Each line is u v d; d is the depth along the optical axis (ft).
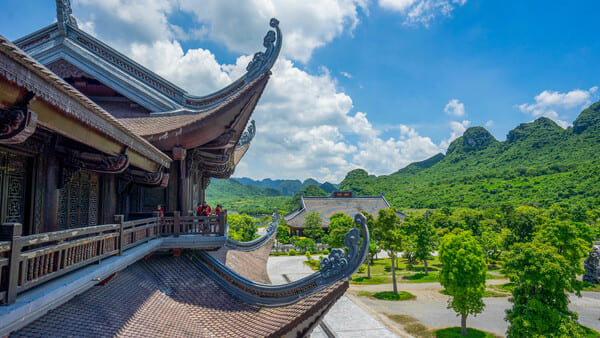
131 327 26.09
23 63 12.93
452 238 83.71
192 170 47.70
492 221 230.27
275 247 224.33
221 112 36.11
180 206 43.11
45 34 48.55
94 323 24.02
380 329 85.51
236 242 66.03
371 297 115.55
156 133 36.19
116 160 25.44
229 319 32.89
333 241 145.48
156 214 36.09
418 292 120.88
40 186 24.54
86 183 32.37
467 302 80.89
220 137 41.86
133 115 48.21
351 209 294.25
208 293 36.65
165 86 49.75
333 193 309.22
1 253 13.64
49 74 14.64
